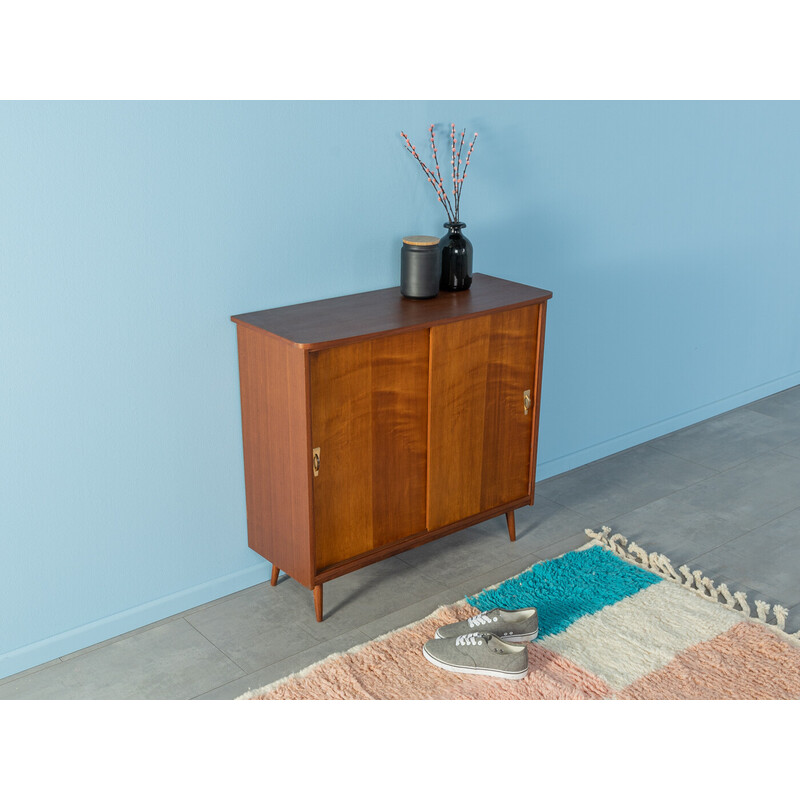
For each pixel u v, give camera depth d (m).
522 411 3.27
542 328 3.19
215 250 2.78
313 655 2.82
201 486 2.98
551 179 3.61
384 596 3.12
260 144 2.79
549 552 3.41
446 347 2.93
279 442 2.83
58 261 2.50
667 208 4.09
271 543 3.01
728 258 4.47
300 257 2.98
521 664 2.69
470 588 3.17
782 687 2.65
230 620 2.99
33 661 2.75
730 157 4.27
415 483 3.05
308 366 2.64
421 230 3.27
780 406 4.84
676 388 4.48
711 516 3.67
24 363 2.52
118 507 2.81
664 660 2.78
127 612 2.92
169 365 2.79
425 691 2.64
